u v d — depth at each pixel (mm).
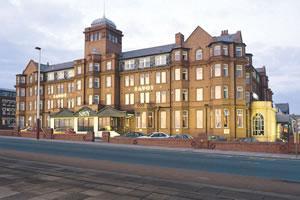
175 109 54750
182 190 11188
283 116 61594
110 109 57406
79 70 67125
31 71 80750
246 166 19328
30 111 80250
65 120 64750
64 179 12820
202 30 54500
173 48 55594
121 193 10586
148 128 56688
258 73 72438
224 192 11023
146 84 59656
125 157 23734
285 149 28594
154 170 16297
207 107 52219
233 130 49031
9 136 55750
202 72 53688
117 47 69250
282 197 10539
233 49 51094
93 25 68500
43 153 25266
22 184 11773
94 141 43125
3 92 103250
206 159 23000
